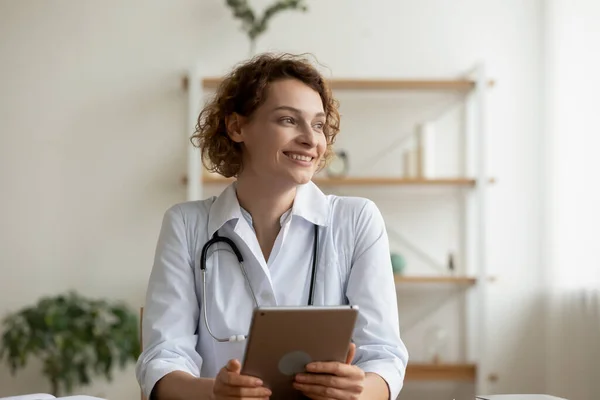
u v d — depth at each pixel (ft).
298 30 12.70
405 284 12.59
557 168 12.10
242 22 12.64
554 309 12.27
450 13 12.76
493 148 12.68
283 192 5.32
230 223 5.41
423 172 12.13
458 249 12.61
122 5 12.72
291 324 3.97
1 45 12.63
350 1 12.74
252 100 5.11
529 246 12.62
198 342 5.36
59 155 12.61
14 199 12.56
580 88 11.62
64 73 12.66
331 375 4.21
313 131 5.10
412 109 12.72
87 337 11.15
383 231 5.57
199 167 12.10
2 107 12.59
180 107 12.66
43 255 12.54
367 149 12.68
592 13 11.43
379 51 12.72
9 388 12.33
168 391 4.74
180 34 12.71
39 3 12.68
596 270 11.40
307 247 5.44
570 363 12.02
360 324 5.21
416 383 12.47
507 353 12.52
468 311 12.55
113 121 12.66
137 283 12.55
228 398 4.20
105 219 12.59
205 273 5.32
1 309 12.47
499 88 12.71
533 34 12.72
